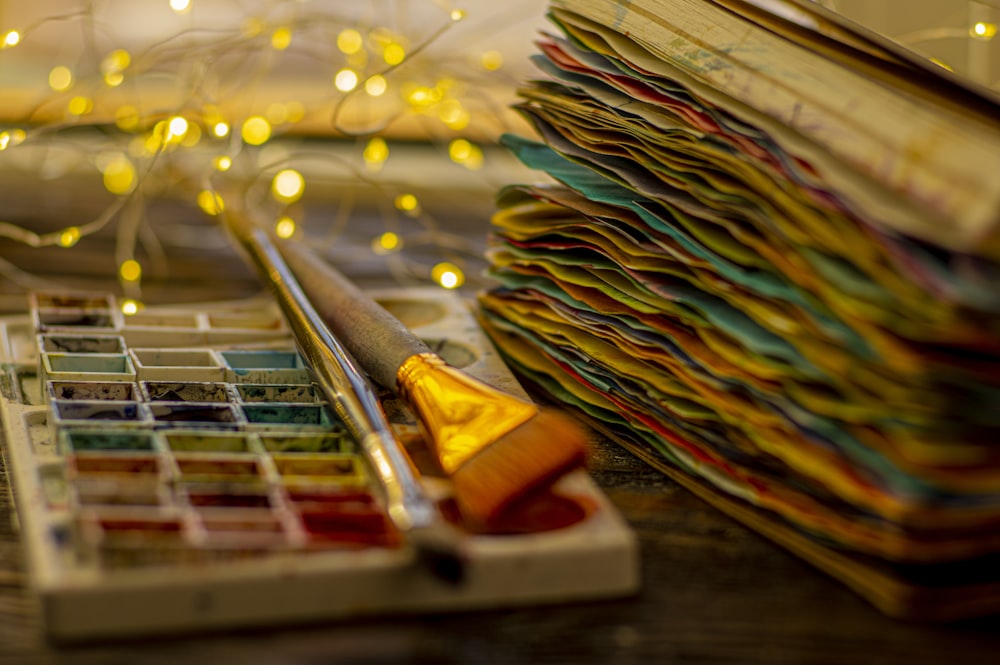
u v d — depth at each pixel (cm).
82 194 142
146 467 51
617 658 43
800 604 47
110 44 130
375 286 104
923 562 47
